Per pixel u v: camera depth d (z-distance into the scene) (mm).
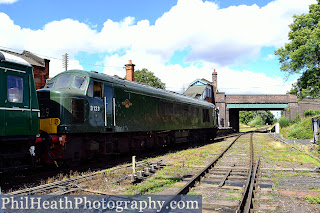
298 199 5957
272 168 9875
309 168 9891
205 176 8430
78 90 9797
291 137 29875
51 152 8453
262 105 46844
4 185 6875
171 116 16266
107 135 11023
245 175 8641
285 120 44469
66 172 8594
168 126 15820
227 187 6828
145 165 9969
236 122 57000
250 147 17281
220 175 8648
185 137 19141
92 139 10289
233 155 13930
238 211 4828
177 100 17312
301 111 45656
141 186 6910
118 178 7734
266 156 13484
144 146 14062
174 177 8156
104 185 6918
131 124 12289
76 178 7375
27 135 7395
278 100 46562
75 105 9211
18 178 7672
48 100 8969
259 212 5055
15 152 7160
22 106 7199
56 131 8492
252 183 6855
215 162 11070
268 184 7434
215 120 25391
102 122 10422
